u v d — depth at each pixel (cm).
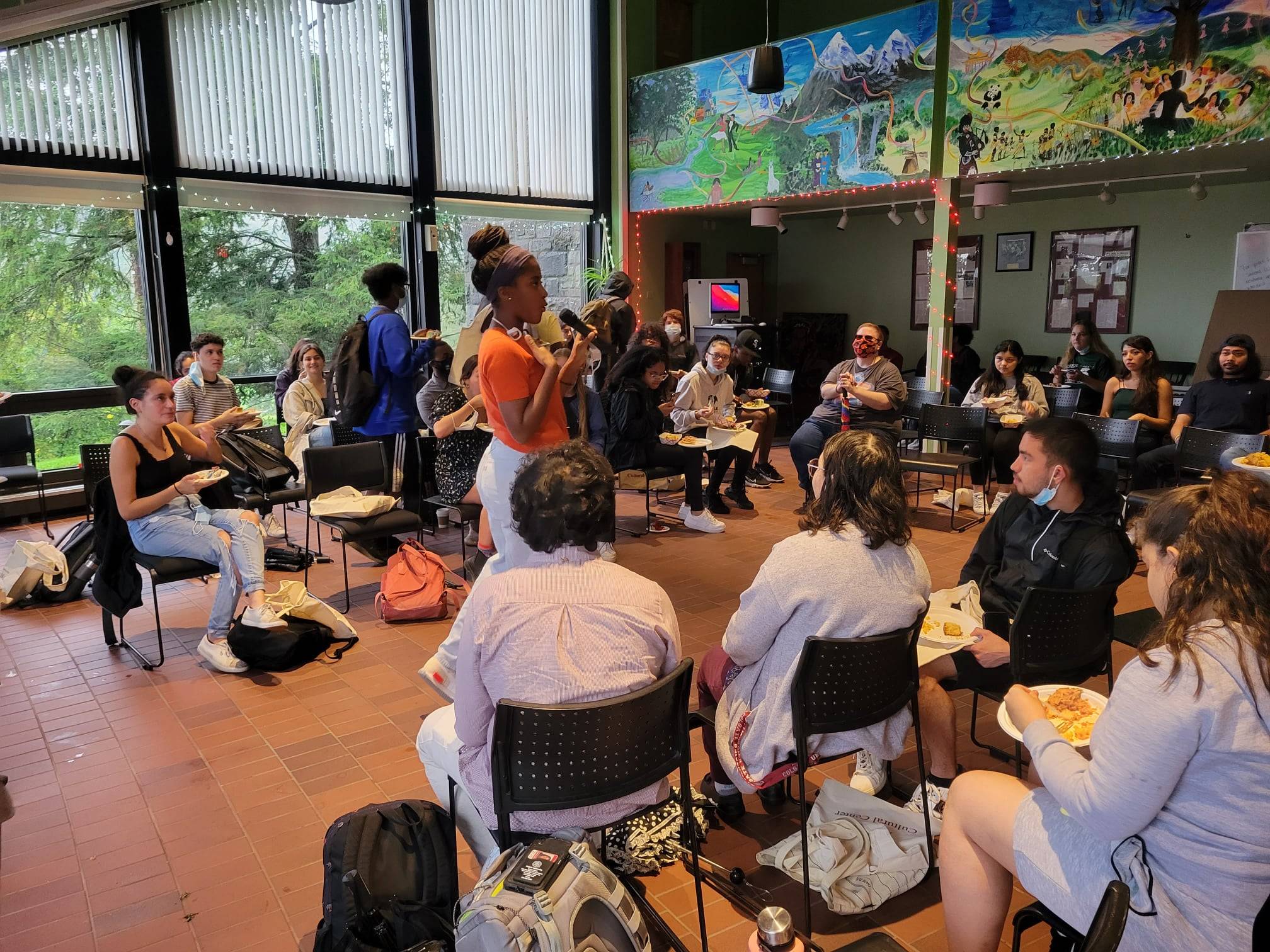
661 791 195
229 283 746
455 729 186
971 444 677
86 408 688
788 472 806
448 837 210
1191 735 126
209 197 718
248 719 336
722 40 1069
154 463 388
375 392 526
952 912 175
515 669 173
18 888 237
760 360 1001
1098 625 243
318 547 571
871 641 207
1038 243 989
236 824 267
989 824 165
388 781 290
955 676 259
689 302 1028
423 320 868
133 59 670
